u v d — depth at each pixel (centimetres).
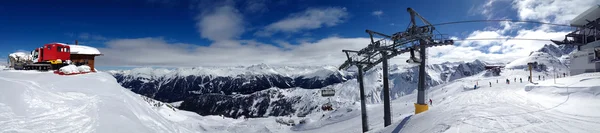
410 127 1456
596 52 4256
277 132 5712
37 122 876
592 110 1451
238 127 5472
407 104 4769
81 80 1619
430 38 1459
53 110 993
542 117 1302
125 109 1333
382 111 4262
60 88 1298
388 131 1562
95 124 987
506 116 1336
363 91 1891
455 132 1088
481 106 1733
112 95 1484
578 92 2248
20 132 791
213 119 7375
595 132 1006
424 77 1627
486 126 1142
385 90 1672
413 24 1428
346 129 3534
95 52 3216
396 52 1587
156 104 6925
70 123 940
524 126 1126
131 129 1076
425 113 1614
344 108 6353
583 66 4728
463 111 1519
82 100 1187
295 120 8062
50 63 2444
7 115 841
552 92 2602
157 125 1531
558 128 1080
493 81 8325
